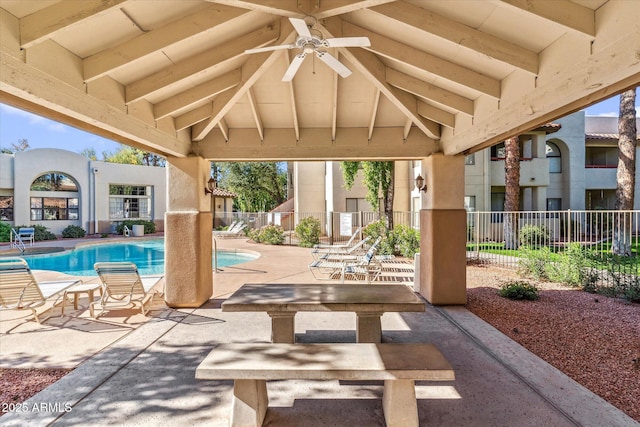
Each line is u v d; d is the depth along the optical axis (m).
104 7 2.92
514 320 5.66
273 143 6.89
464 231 6.64
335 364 2.77
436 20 3.55
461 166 6.68
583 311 6.10
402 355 2.93
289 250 15.93
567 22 2.84
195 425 2.97
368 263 8.63
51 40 3.29
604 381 3.64
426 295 6.99
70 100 3.52
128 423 3.00
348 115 6.73
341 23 4.28
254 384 2.91
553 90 3.39
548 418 3.02
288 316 4.38
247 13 3.66
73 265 14.26
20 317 5.99
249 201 31.00
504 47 3.59
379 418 3.07
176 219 6.53
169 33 3.63
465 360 4.18
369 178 15.44
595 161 21.70
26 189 20.22
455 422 2.99
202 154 6.84
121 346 4.67
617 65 2.66
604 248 12.84
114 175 23.59
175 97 5.18
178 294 6.49
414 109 5.81
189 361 4.21
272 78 5.87
